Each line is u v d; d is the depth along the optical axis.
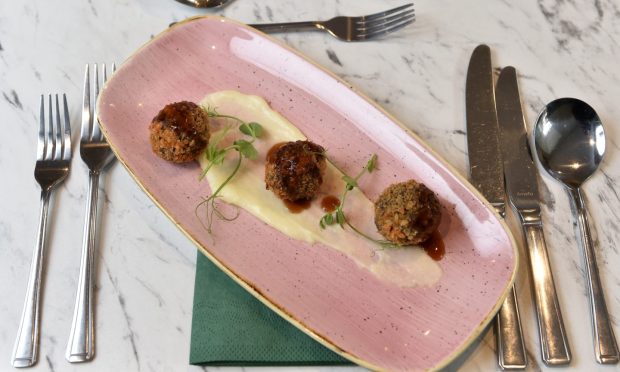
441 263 0.43
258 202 0.46
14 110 0.52
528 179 0.46
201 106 0.49
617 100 0.49
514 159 0.46
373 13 0.54
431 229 0.42
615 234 0.45
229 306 0.43
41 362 0.42
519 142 0.47
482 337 0.42
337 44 0.53
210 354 0.41
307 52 0.53
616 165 0.47
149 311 0.44
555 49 0.52
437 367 0.38
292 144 0.45
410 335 0.40
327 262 0.43
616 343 0.41
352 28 0.53
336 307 0.42
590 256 0.43
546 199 0.46
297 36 0.53
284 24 0.53
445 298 0.42
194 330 0.42
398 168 0.46
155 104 0.49
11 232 0.47
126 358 0.42
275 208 0.45
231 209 0.45
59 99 0.52
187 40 0.51
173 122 0.46
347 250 0.44
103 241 0.46
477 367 0.41
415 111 0.50
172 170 0.47
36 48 0.54
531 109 0.49
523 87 0.50
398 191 0.42
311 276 0.43
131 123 0.48
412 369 0.39
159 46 0.50
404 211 0.41
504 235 0.42
